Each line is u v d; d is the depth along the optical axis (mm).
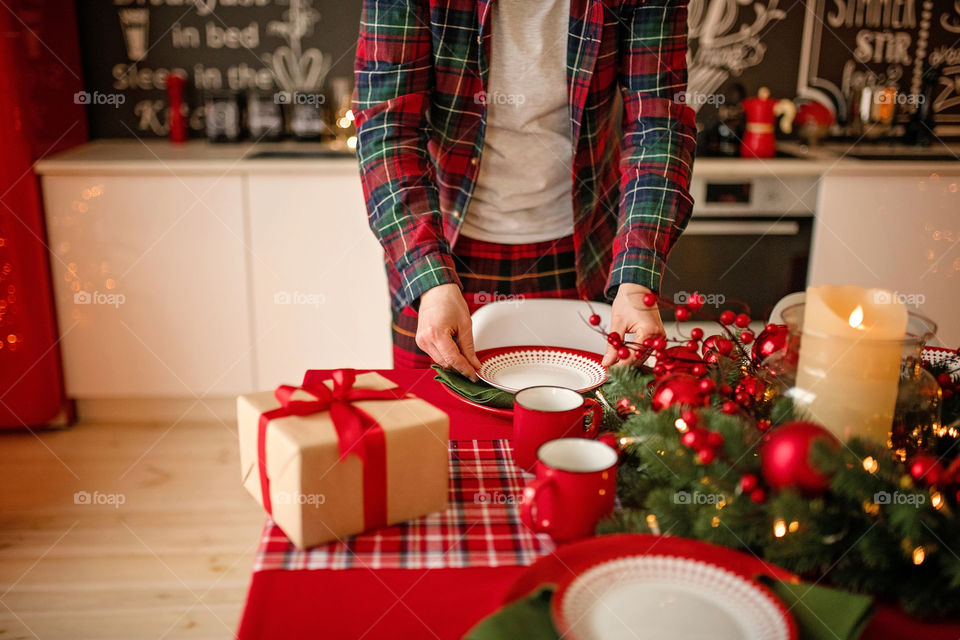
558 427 795
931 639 565
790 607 560
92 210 2309
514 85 1233
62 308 2381
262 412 730
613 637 533
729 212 2441
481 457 857
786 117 2748
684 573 604
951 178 2426
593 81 1229
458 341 1033
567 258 1377
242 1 2631
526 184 1312
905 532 565
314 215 2363
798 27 2705
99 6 2604
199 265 2381
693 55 2715
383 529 713
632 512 681
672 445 672
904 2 2699
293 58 2682
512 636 526
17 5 2156
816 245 2473
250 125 2650
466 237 1354
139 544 1844
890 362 651
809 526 599
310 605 600
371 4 1179
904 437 715
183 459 2283
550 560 617
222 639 1523
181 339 2439
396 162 1160
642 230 1125
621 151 1333
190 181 2312
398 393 788
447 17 1170
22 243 2252
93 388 2459
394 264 1105
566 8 1191
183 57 2666
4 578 1701
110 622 1565
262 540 693
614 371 827
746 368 834
